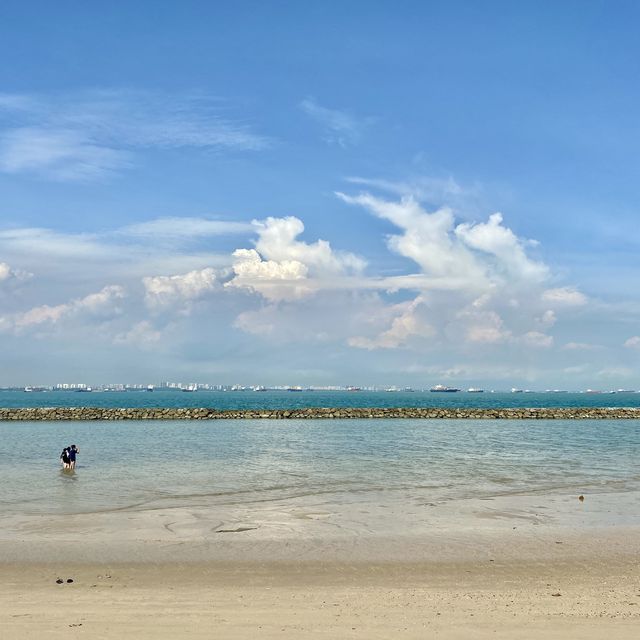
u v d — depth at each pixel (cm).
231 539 1830
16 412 8550
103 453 4250
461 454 4241
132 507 2305
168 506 2328
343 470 3375
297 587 1389
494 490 2725
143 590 1355
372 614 1185
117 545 1752
